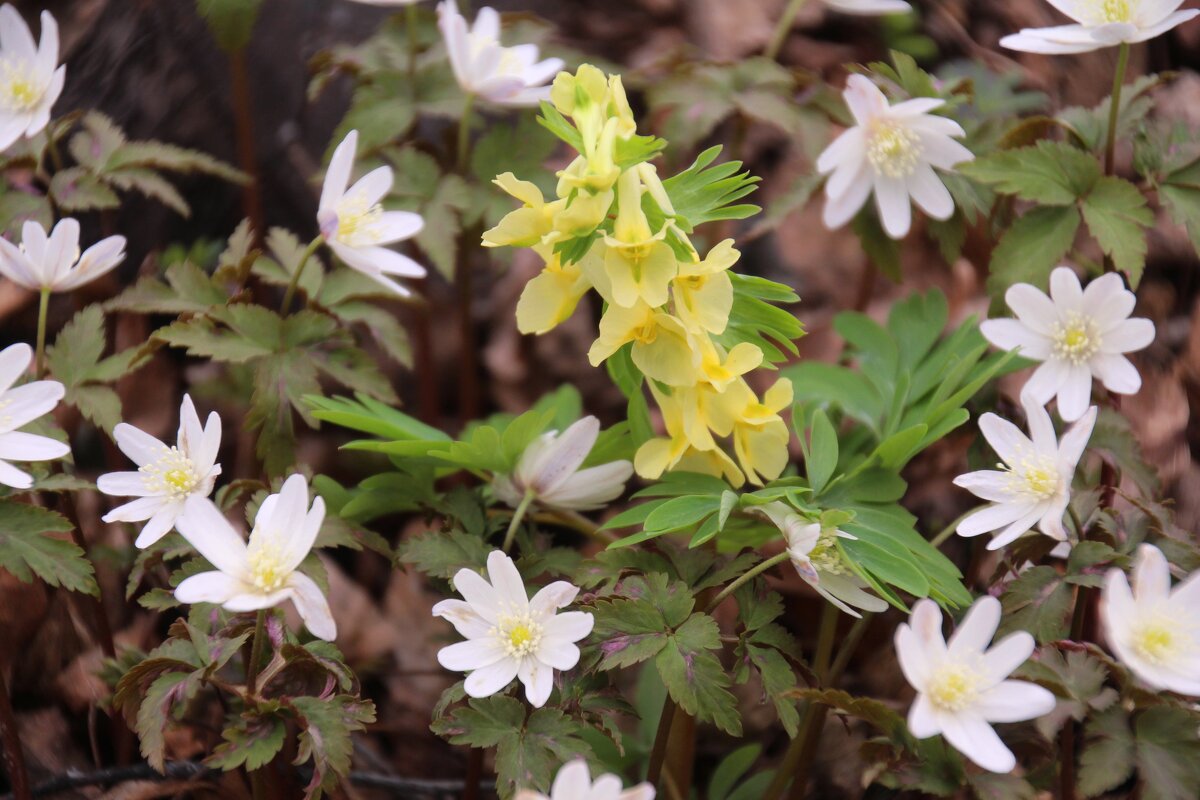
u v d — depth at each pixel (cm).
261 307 58
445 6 61
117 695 52
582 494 56
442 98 63
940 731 50
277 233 60
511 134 63
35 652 60
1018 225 57
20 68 58
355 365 58
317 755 51
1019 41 57
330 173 56
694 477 55
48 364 57
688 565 54
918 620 50
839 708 53
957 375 56
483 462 55
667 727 55
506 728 52
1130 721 52
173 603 54
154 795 57
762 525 56
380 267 58
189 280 58
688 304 52
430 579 57
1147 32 55
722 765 58
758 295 54
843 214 59
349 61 63
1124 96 59
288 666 53
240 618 53
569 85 51
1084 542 53
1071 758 54
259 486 55
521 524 57
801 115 62
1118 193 57
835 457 54
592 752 52
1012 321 56
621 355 55
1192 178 57
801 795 57
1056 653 52
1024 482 53
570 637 52
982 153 60
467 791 57
